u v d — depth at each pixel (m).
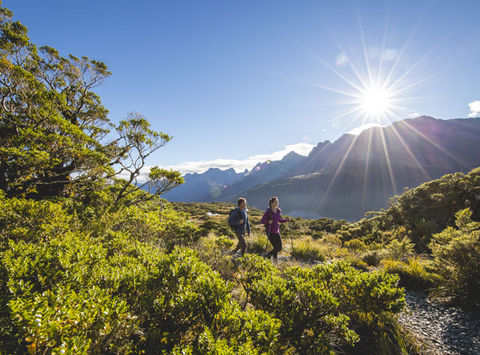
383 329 2.47
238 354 1.36
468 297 2.99
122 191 13.17
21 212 4.00
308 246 7.30
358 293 2.57
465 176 10.83
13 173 9.56
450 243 3.45
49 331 1.16
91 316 1.41
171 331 1.77
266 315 1.82
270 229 5.70
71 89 15.33
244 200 6.09
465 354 2.11
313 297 2.20
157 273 2.24
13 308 1.20
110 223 5.37
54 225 3.96
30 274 1.82
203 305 1.90
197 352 1.43
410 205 12.50
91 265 2.45
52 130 10.15
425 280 3.79
